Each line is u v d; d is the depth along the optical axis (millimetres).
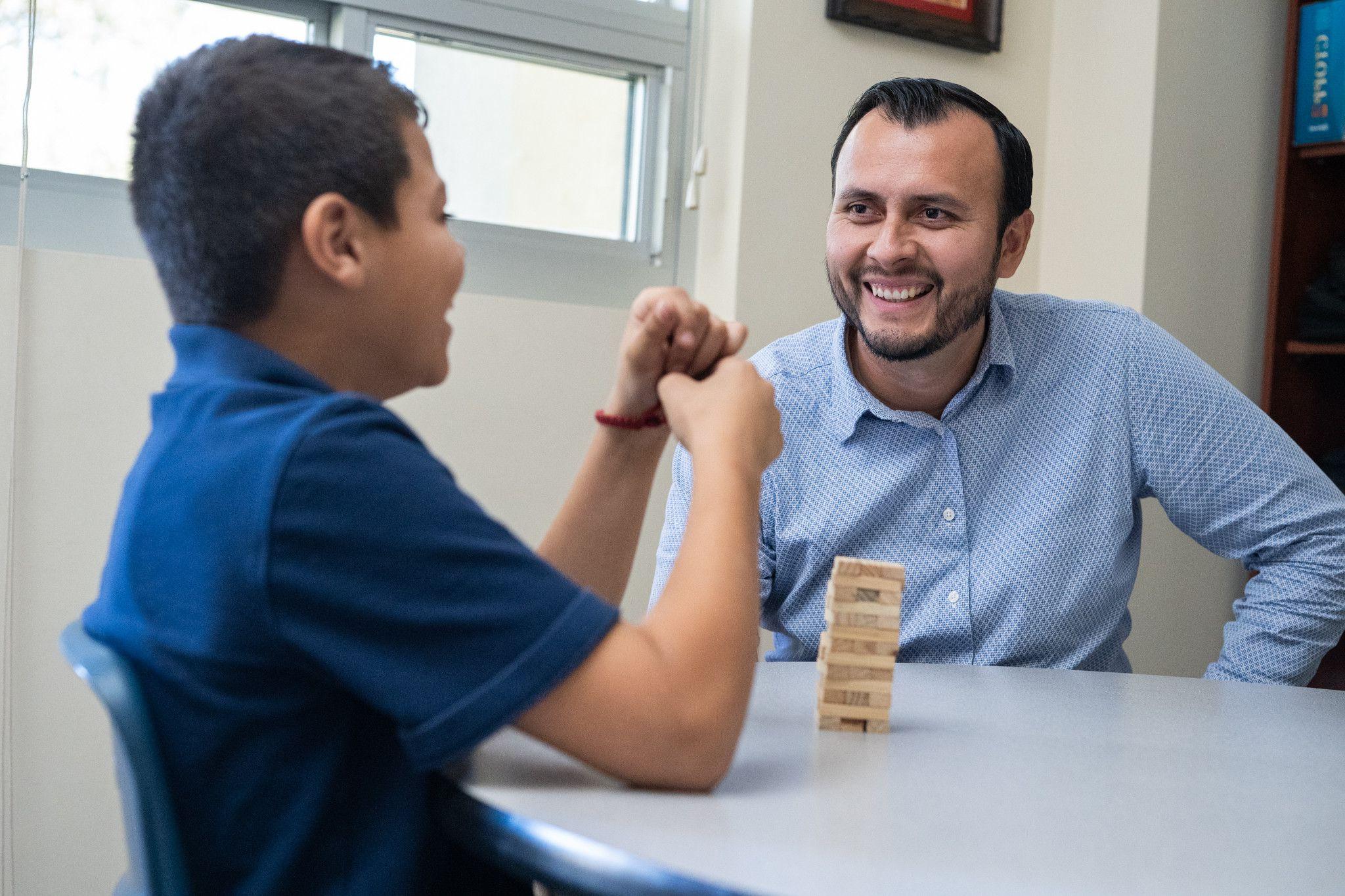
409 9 2008
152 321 1734
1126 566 1475
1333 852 614
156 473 656
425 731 608
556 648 623
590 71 2215
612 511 948
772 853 562
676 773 646
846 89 2250
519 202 2174
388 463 626
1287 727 944
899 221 1337
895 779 719
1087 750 830
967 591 1388
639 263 2256
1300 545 1417
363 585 610
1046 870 560
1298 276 2432
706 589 681
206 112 675
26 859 1638
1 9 1700
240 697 620
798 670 1113
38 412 1660
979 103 1386
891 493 1404
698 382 841
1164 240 2340
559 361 2041
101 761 1686
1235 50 2420
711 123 2244
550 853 576
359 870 641
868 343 1369
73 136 1771
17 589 1642
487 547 630
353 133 685
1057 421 1442
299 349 701
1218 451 1435
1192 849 607
